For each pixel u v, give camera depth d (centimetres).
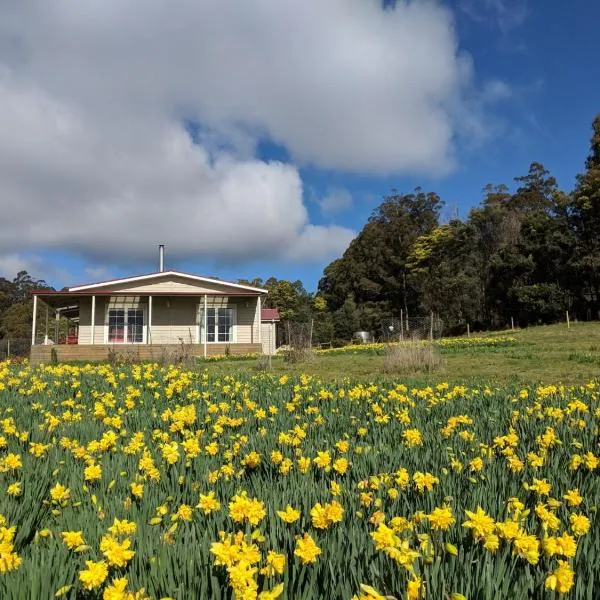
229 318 2617
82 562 222
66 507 294
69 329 3422
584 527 229
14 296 7619
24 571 208
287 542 235
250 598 175
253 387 826
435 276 4606
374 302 5375
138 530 248
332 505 235
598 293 3356
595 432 453
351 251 5759
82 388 791
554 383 1030
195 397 714
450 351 1911
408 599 179
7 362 1122
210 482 330
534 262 3506
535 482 286
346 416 580
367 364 1581
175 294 2470
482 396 699
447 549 204
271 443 439
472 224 4312
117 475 351
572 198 3447
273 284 7575
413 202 5584
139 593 183
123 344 2303
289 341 1966
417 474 288
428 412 600
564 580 181
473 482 317
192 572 207
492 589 189
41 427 493
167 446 364
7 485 328
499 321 3734
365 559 214
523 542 205
